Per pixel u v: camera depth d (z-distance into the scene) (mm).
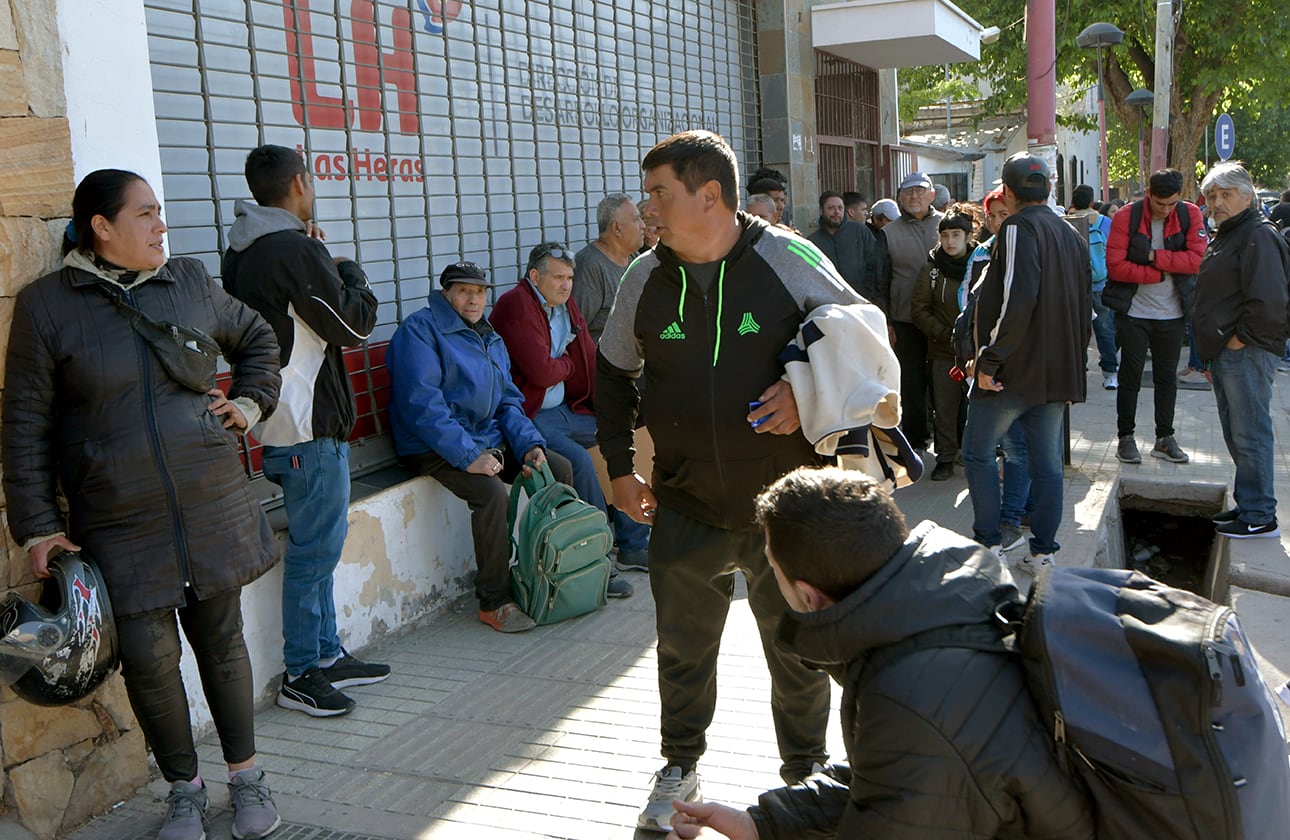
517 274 6160
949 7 9359
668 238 2686
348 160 4938
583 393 5699
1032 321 4746
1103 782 1548
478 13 5770
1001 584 1748
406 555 4734
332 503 3895
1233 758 1471
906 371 7199
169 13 4125
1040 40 8961
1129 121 22328
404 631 4719
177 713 3062
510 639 4609
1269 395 5340
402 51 5277
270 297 3686
